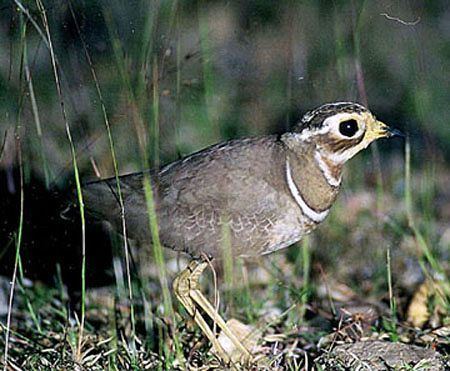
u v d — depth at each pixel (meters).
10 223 12.39
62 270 12.63
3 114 13.17
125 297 12.33
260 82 16.70
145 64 11.98
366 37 16.64
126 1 12.70
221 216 10.28
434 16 18.05
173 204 10.38
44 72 14.92
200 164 10.45
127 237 10.81
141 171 11.62
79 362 10.45
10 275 12.50
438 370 10.05
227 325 11.10
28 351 10.94
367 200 15.01
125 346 10.86
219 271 12.83
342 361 10.23
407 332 11.39
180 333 11.15
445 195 15.41
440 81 17.39
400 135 10.45
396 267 13.27
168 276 12.90
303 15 16.67
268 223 10.31
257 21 16.89
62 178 12.96
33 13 11.78
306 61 16.45
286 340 11.34
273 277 12.53
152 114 12.23
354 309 12.14
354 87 15.34
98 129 13.29
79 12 12.69
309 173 10.29
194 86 14.56
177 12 13.09
